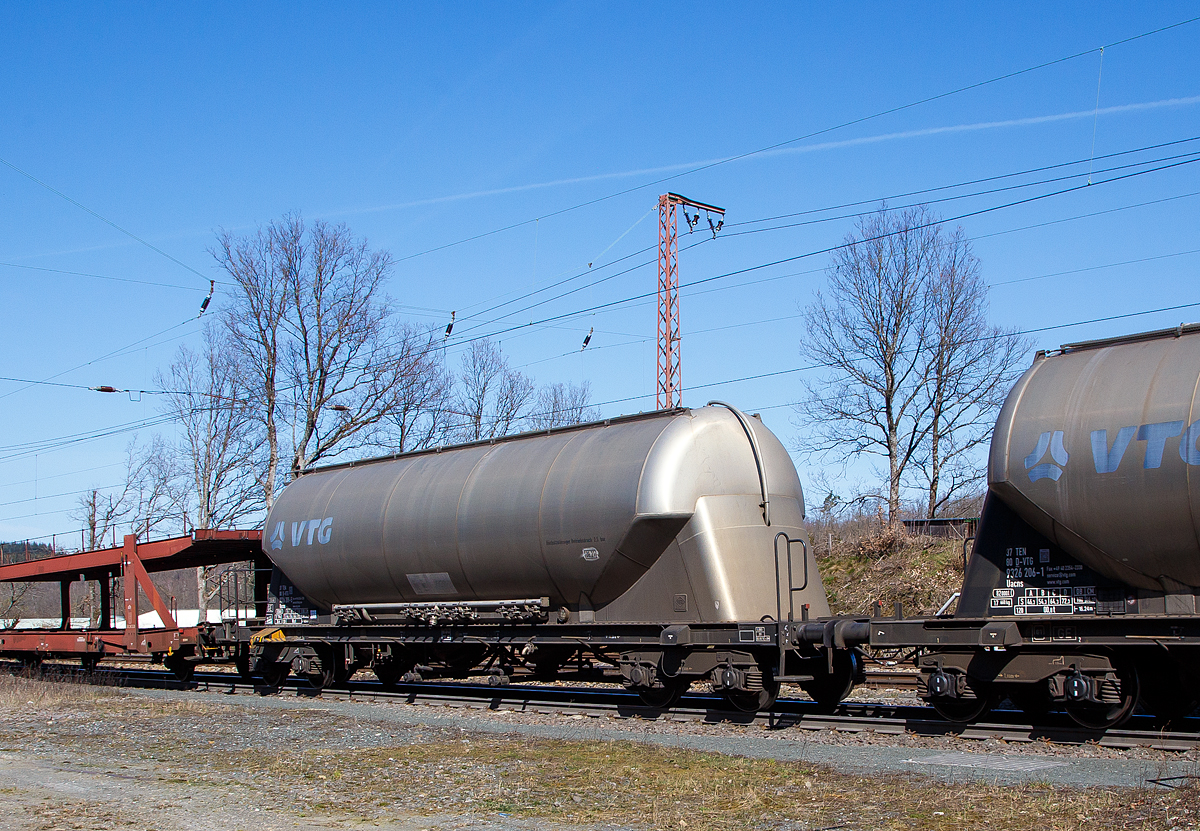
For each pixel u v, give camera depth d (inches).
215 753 507.8
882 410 1422.2
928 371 1411.2
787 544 637.9
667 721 609.3
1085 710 491.2
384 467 815.1
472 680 947.3
